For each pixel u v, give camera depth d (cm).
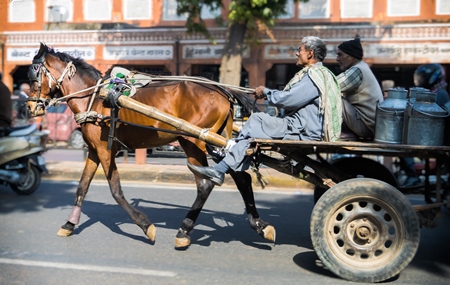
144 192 905
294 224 720
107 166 616
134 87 616
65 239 629
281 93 532
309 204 841
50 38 1995
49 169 1048
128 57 1950
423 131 494
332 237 498
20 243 611
